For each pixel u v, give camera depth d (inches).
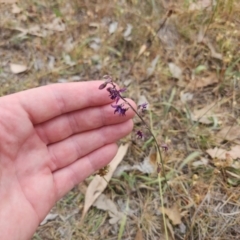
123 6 12.6
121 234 8.6
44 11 12.9
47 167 7.5
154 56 11.4
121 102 7.6
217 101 10.4
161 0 12.4
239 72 10.6
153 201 9.1
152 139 9.8
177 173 9.3
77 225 9.0
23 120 7.1
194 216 8.5
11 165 7.0
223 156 9.3
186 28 11.8
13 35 12.5
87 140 7.8
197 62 11.2
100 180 9.3
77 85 7.5
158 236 8.7
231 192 9.0
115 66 11.4
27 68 11.7
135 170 9.5
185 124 10.1
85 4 12.8
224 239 8.4
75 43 12.1
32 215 7.0
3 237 6.6
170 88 10.8
